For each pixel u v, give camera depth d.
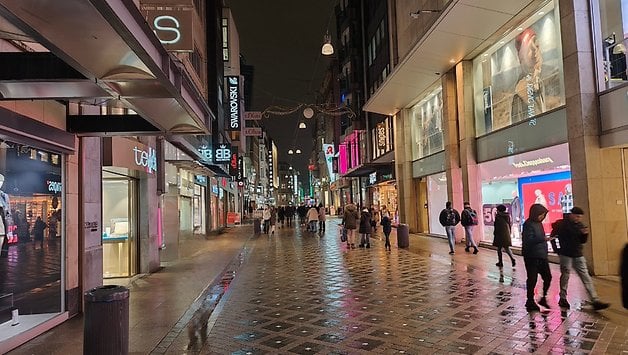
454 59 18.36
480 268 12.23
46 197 7.16
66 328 6.95
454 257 14.73
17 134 6.18
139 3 8.49
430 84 22.06
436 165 22.48
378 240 23.36
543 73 13.60
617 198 10.56
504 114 15.98
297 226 42.16
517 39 15.07
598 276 10.28
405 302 8.58
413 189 26.48
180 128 7.96
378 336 6.46
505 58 15.88
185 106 6.39
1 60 5.32
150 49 4.67
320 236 28.11
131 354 5.87
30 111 6.66
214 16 28.91
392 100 25.12
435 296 9.00
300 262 15.47
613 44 10.73
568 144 11.59
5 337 5.95
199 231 25.45
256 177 86.50
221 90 32.16
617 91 10.16
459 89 18.61
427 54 17.75
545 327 6.61
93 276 8.48
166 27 8.50
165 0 8.55
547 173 13.47
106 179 12.50
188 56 21.22
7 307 6.30
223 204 40.22
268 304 8.88
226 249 20.52
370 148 39.53
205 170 21.19
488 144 16.94
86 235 8.24
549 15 13.34
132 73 4.92
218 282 11.66
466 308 7.91
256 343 6.29
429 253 16.27
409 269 12.80
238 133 41.09
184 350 6.04
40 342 6.21
